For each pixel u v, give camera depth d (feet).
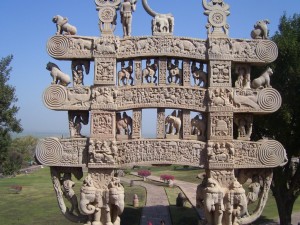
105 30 33.01
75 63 33.58
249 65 34.04
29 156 201.67
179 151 32.68
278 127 50.85
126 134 33.37
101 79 32.45
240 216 32.76
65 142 32.76
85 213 31.42
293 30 55.11
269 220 68.74
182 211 81.30
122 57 32.99
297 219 70.49
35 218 74.43
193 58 33.09
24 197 102.27
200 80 33.83
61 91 32.60
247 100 32.78
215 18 33.40
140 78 33.35
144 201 95.25
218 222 31.42
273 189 55.57
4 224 69.10
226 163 32.07
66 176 33.50
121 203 31.40
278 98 32.76
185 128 33.19
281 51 51.55
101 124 32.27
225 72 32.86
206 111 32.68
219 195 31.19
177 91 33.01
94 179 32.30
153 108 33.30
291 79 50.83
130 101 32.94
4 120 68.74
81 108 32.60
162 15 33.60
